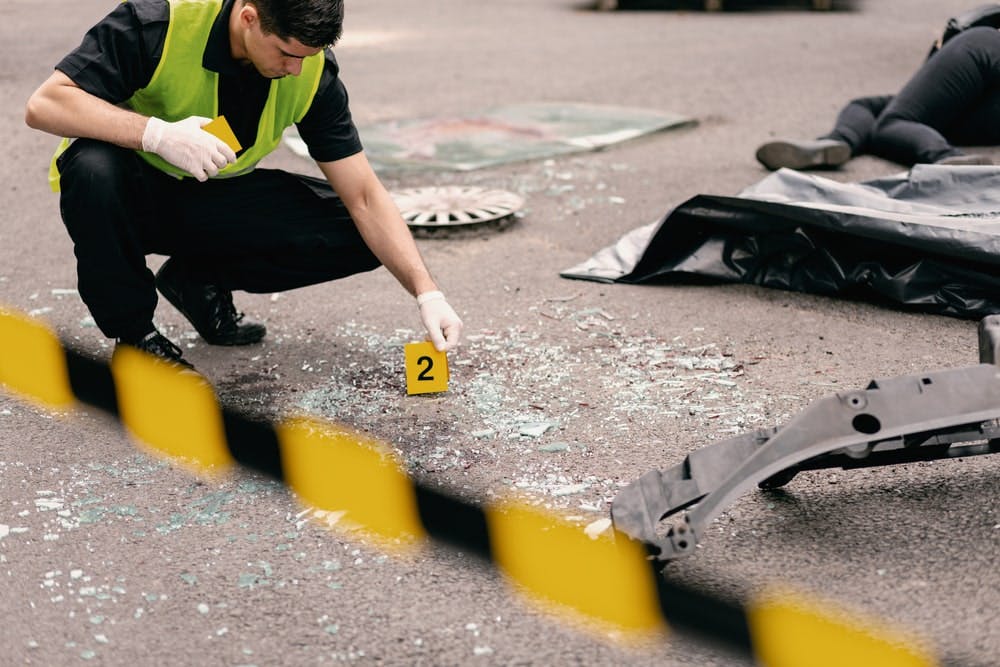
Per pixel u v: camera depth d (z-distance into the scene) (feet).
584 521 7.43
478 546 7.14
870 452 6.70
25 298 12.06
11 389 9.67
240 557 7.07
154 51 8.69
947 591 6.53
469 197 14.94
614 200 15.37
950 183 12.48
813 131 19.27
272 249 9.89
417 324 11.09
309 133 9.35
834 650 6.05
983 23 17.01
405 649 6.14
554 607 6.49
